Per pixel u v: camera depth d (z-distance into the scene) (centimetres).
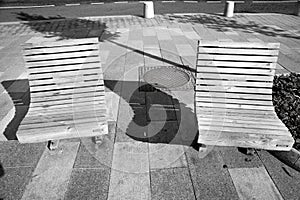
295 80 401
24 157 285
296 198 235
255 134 246
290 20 882
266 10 1085
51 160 280
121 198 238
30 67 290
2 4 1326
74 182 253
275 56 282
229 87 298
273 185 248
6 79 466
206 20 893
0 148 298
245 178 256
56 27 839
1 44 673
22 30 811
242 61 289
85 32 770
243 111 287
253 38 688
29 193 243
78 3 1336
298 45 630
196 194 241
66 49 291
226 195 239
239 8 1141
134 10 1118
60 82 301
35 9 1182
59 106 293
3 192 244
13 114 362
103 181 254
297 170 264
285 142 239
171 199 237
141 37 698
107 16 986
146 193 242
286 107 325
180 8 1150
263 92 294
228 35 716
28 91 423
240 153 287
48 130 253
